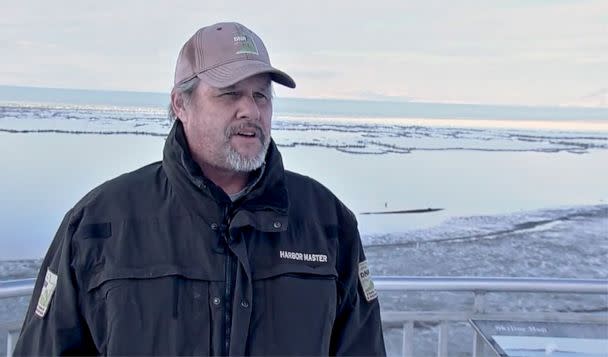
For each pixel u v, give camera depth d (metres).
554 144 39.03
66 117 38.34
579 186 22.89
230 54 1.60
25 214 12.82
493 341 2.06
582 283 2.57
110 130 31.03
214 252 1.55
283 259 1.62
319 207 1.77
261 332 1.54
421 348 5.48
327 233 1.73
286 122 46.19
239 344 1.50
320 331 1.59
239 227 1.56
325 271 1.65
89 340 1.56
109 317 1.48
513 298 7.79
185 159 1.59
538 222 15.98
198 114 1.62
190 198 1.57
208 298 1.51
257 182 1.63
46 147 23.50
